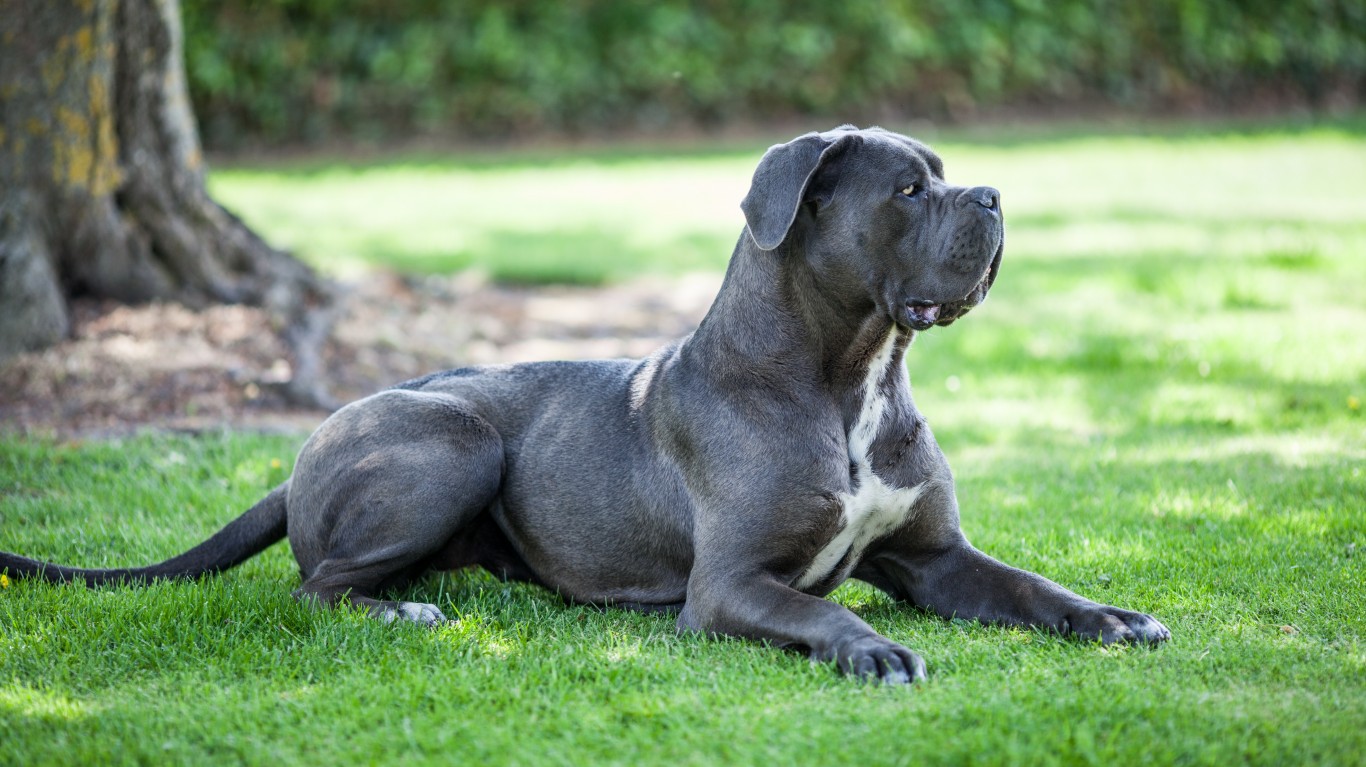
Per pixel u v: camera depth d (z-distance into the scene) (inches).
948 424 384.2
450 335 476.7
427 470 241.9
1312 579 243.6
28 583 244.2
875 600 253.8
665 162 1013.2
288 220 759.1
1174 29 1222.9
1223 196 795.4
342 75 1071.6
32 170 413.7
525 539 253.0
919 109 1170.6
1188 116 1208.8
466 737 181.0
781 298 229.6
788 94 1149.1
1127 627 212.8
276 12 1033.5
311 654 213.0
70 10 409.1
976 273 220.2
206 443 352.5
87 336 414.3
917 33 1136.2
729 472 225.9
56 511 299.9
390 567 243.9
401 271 592.4
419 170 985.5
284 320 438.3
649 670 203.6
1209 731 176.4
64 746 181.0
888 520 235.1
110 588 244.5
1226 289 520.1
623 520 241.4
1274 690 191.5
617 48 1107.9
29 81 409.4
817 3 1123.9
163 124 442.0
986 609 232.2
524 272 599.8
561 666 206.5
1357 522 275.0
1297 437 348.5
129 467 329.1
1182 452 341.1
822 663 202.8
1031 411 394.0
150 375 398.3
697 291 578.9
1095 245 642.2
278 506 263.3
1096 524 286.0
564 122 1119.0
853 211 225.3
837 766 169.9
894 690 191.9
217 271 451.5
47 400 380.8
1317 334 447.5
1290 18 1242.6
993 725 178.2
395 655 212.8
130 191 436.8
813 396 228.2
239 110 1054.4
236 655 212.4
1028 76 1194.0
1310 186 823.1
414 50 1057.5
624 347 475.5
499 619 236.5
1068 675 197.6
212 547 257.8
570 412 251.6
